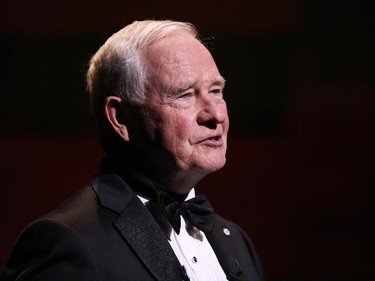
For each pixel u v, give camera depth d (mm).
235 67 11555
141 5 11188
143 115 4480
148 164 4574
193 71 4477
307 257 11523
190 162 4465
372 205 11555
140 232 4402
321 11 11625
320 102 11664
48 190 11305
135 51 4527
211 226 4750
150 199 4613
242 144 11609
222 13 11344
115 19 11211
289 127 11648
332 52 11680
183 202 4703
